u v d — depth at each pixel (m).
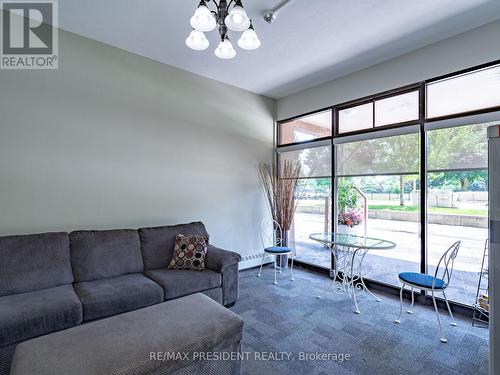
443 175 2.86
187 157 3.62
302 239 4.44
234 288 2.94
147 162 3.26
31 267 2.22
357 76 3.57
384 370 1.90
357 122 3.62
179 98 3.54
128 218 3.11
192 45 1.86
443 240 2.88
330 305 2.95
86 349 1.40
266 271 4.21
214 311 1.84
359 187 3.63
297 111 4.40
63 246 2.44
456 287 2.81
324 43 2.91
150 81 3.29
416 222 3.06
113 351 1.38
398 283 3.27
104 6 2.34
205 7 1.60
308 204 4.30
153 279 2.58
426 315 2.73
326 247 4.09
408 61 3.07
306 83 4.03
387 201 3.32
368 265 3.62
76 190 2.77
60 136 2.68
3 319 1.72
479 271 2.64
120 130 3.05
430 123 2.89
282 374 1.86
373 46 2.96
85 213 2.82
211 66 3.50
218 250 3.06
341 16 2.45
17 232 2.45
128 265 2.72
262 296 3.20
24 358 1.33
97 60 2.90
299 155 4.42
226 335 1.65
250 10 2.36
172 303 1.97
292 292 3.33
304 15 2.43
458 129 2.75
